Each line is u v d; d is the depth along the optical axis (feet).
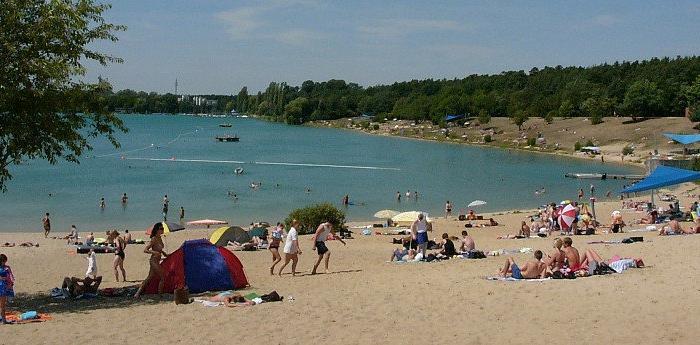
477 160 369.91
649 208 157.99
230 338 42.29
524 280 59.11
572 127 487.61
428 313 47.80
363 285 62.69
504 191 240.12
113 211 186.39
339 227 136.05
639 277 57.52
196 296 60.44
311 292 59.16
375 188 244.83
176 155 377.71
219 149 432.25
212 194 222.07
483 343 39.68
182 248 64.75
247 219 175.01
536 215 158.30
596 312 45.70
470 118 621.31
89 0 60.18
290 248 73.46
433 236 130.82
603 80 601.21
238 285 64.95
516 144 468.34
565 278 59.00
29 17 57.06
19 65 54.60
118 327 45.98
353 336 42.14
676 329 40.68
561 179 277.64
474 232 135.85
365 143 511.40
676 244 80.69
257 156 379.55
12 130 55.88
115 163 325.42
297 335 42.65
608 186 252.83
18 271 86.53
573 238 105.40
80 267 90.33
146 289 62.59
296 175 284.00
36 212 183.21
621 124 456.45
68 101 58.08
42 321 48.85
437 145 495.00
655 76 501.15
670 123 424.87
